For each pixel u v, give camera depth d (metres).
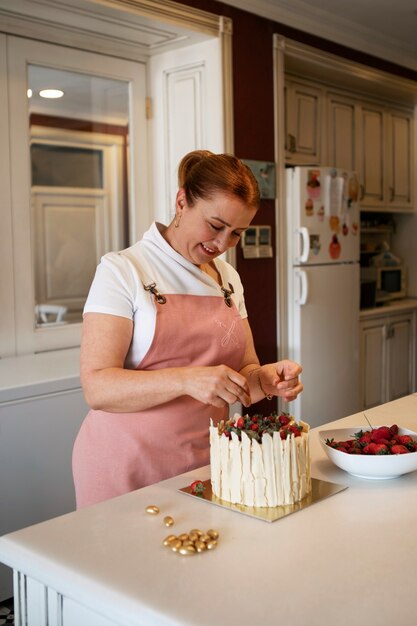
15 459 2.29
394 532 1.12
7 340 2.84
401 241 5.19
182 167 1.50
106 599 0.92
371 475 1.35
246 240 3.31
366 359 4.32
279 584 0.94
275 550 1.05
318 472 1.42
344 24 3.75
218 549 1.06
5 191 2.78
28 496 2.34
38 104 2.88
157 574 0.98
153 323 1.49
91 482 1.54
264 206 3.41
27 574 1.05
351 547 1.06
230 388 1.30
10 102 2.77
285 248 3.55
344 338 3.81
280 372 1.56
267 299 3.48
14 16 2.72
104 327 1.43
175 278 1.55
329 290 3.68
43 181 2.94
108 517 1.19
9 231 2.80
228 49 3.12
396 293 4.95
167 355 1.52
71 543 1.09
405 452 1.35
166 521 1.15
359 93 4.38
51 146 2.96
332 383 3.75
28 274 2.88
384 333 4.47
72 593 0.97
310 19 3.58
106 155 3.17
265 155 3.38
